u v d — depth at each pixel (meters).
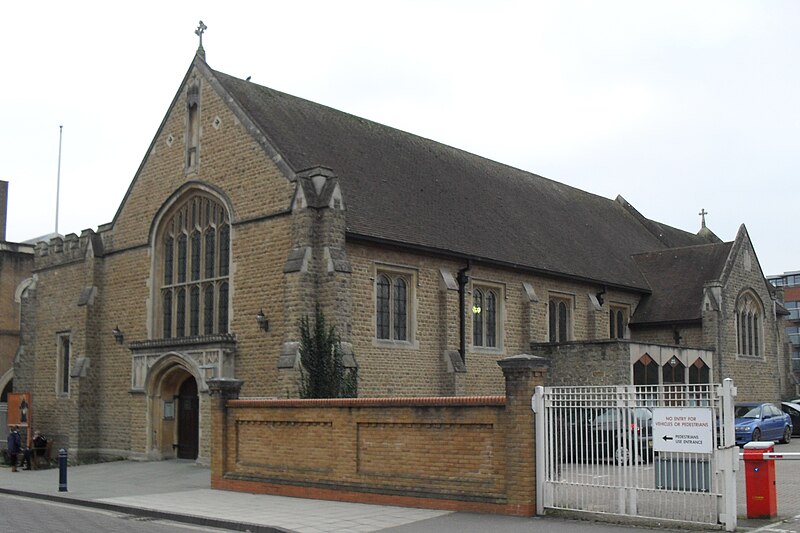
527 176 42.88
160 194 30.83
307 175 26.19
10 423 32.03
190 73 30.31
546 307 33.88
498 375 31.27
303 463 19.56
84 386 31.66
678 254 41.44
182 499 19.48
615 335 38.41
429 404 17.23
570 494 15.46
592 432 15.35
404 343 28.14
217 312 28.41
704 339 36.66
